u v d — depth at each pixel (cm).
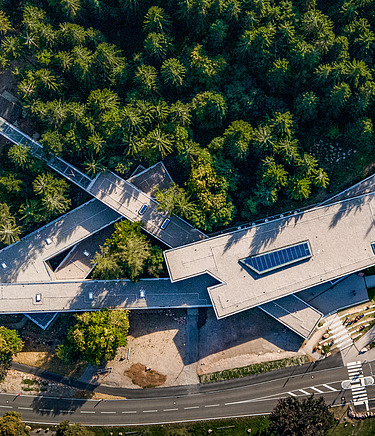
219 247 10600
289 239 10594
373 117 10481
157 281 11094
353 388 10969
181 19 10544
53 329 11606
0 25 10725
